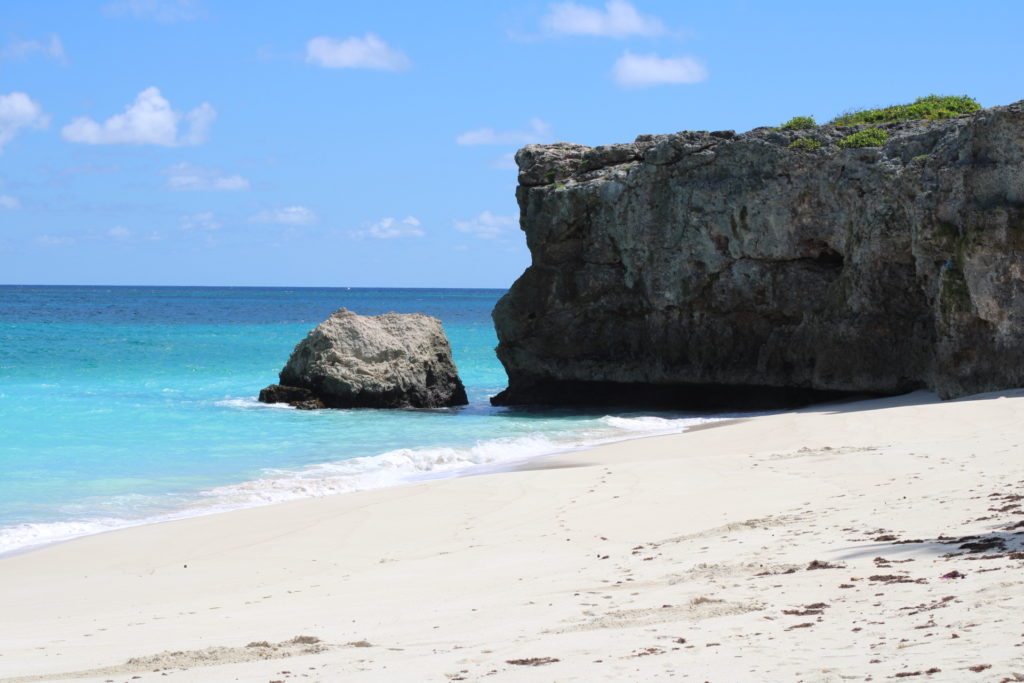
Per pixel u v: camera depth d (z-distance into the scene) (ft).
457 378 133.08
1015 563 28.35
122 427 100.07
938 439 67.10
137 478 73.20
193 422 105.19
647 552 40.57
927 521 38.22
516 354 137.08
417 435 97.71
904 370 107.04
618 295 128.57
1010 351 90.74
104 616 37.27
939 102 119.03
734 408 121.08
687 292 121.19
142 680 25.27
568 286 132.26
